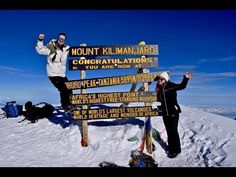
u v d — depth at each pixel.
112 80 4.14
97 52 4.14
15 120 5.92
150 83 4.21
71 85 4.18
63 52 4.80
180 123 4.62
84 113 4.14
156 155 3.95
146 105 4.14
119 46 4.14
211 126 4.38
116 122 4.70
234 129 4.25
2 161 3.78
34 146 4.36
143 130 4.32
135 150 4.00
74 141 4.31
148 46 4.16
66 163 3.77
